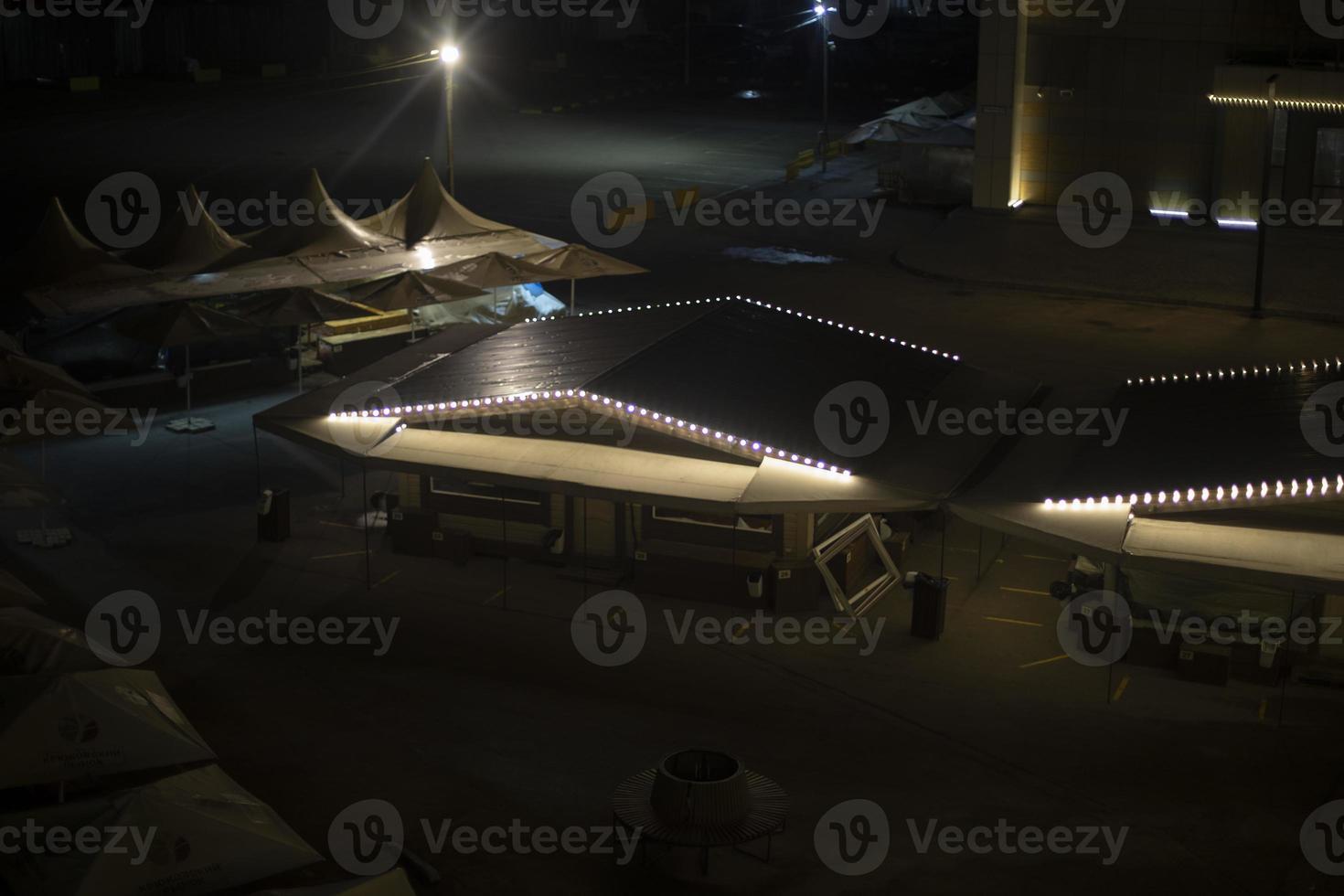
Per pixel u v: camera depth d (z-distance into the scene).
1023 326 47.34
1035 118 62.78
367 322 42.47
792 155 77.38
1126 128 61.28
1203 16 58.69
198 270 41.56
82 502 32.50
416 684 24.59
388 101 94.50
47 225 40.91
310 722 23.25
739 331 31.80
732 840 18.72
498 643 26.17
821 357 31.02
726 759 19.73
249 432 37.50
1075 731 23.19
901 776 21.83
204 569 29.14
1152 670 25.31
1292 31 56.38
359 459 27.50
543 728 23.20
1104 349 44.78
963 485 25.61
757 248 58.00
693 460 26.86
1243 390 28.36
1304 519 23.58
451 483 29.94
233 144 77.88
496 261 42.00
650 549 28.31
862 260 56.41
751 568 27.80
